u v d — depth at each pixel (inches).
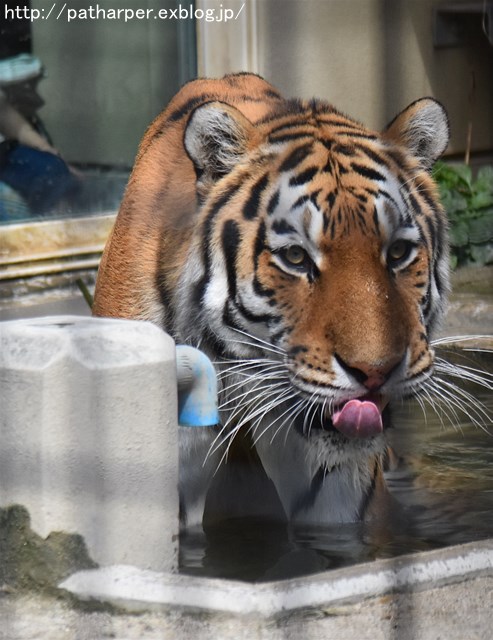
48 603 273.3
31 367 270.7
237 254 338.3
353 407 314.7
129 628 262.7
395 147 360.2
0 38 665.0
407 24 773.9
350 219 328.2
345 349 312.7
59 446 271.4
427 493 371.9
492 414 460.4
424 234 343.9
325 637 253.6
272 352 334.0
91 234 667.4
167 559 284.4
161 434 279.6
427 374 327.3
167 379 280.4
